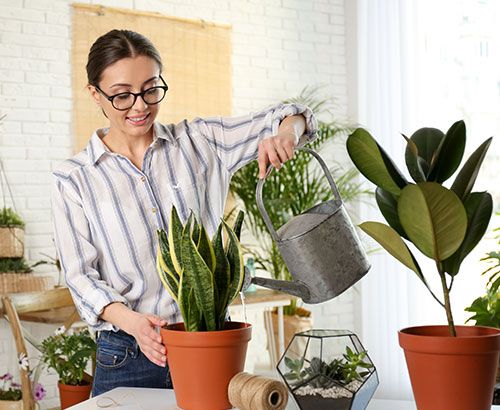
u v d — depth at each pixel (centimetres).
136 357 201
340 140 601
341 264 157
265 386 140
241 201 548
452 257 141
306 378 139
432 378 133
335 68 605
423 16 549
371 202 583
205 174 212
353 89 605
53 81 485
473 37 530
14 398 409
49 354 390
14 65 474
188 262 152
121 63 189
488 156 519
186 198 207
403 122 552
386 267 560
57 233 203
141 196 204
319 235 154
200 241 156
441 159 143
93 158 203
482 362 131
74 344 390
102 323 192
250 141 214
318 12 598
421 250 139
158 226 204
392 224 151
